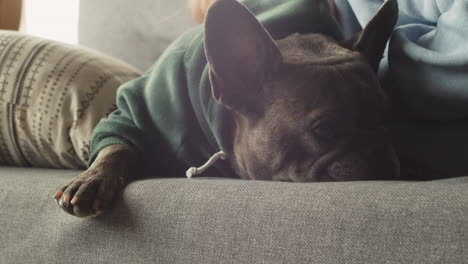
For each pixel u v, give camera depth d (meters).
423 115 1.25
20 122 1.56
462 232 0.67
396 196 0.76
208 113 1.28
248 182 0.96
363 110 1.08
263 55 1.13
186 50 1.40
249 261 0.83
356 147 1.06
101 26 2.38
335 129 1.06
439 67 1.15
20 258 1.13
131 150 1.27
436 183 0.82
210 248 0.87
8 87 1.57
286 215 0.82
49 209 1.12
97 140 1.33
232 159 1.27
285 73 1.12
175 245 0.91
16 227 1.15
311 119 1.07
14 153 1.61
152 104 1.35
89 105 1.53
